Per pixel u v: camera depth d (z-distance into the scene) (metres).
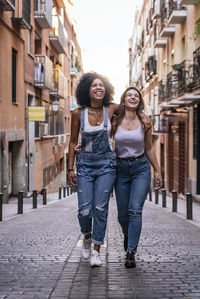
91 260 4.57
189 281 4.11
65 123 40.00
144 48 41.84
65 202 19.09
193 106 18.47
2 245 6.36
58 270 4.55
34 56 22.89
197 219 11.03
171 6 21.30
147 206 16.31
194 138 18.41
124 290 3.80
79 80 4.64
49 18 24.22
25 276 4.32
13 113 17.91
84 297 3.56
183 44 22.09
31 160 22.31
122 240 6.62
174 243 6.45
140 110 4.56
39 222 9.96
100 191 4.48
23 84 19.97
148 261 4.98
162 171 29.91
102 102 4.64
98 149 4.49
